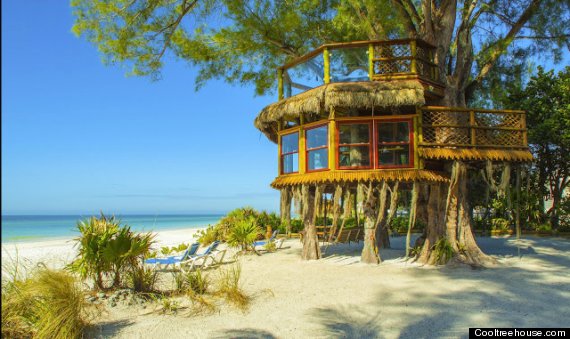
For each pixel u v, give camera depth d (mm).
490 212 24859
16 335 6125
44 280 6648
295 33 17188
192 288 9078
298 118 14734
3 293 6602
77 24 14023
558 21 13938
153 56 15516
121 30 14266
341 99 11695
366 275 10945
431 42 13812
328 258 14250
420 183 12461
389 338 6316
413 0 17422
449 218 12945
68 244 26719
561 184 22625
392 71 12531
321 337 6391
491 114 12508
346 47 12789
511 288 9156
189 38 17094
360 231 17328
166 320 7258
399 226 25391
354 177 12109
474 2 13883
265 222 23500
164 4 14508
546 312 7375
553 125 20547
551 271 11227
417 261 13016
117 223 9266
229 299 8422
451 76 13906
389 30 16500
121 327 6902
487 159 12008
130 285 8906
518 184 13078
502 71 17828
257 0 16688
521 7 14836
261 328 6820
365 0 13688
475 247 12914
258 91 18312
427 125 11984
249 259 14648
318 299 8570
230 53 17484
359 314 7488
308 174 13172
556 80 21719
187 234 37500
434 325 6824
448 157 11828
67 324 6238
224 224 22281
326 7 17156
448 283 9750
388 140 12359
